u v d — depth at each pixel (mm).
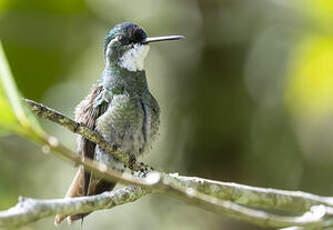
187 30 12609
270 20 12539
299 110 11406
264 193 6820
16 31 11555
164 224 11219
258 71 12312
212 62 12273
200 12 12609
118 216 11156
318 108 11211
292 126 11758
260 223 3766
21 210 3727
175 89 12133
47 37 11719
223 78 12172
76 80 11961
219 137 11781
